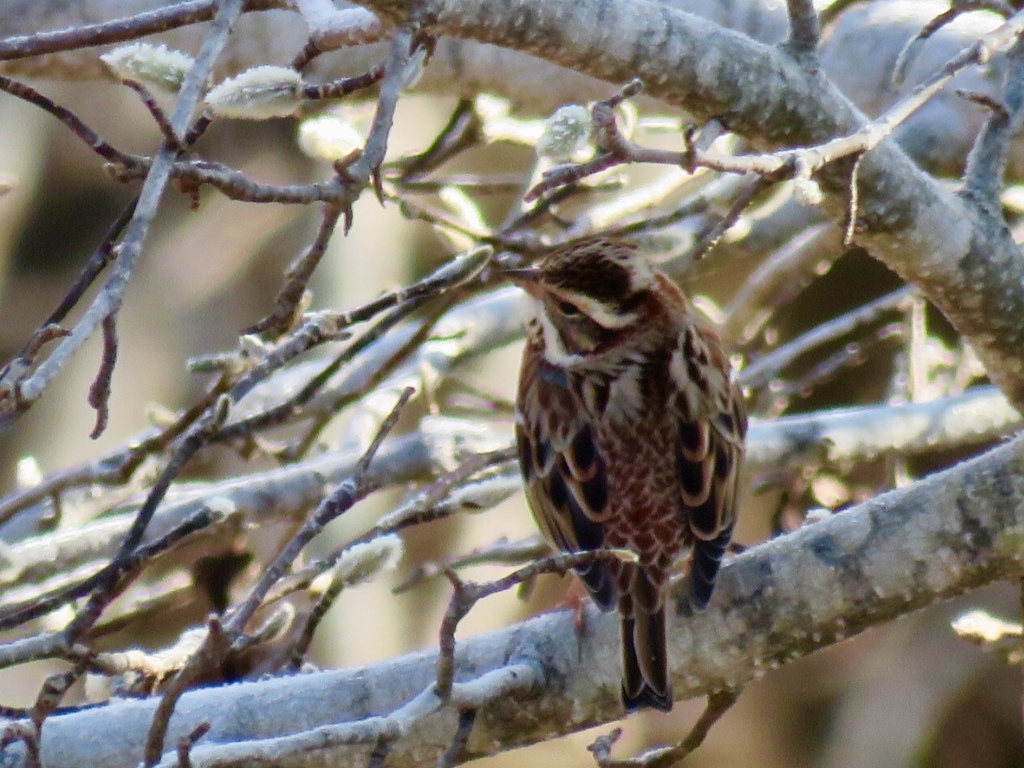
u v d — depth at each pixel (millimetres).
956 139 12797
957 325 9320
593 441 9711
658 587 8492
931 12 12672
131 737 8266
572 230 12680
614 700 8312
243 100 7559
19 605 10984
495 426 14336
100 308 6180
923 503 8250
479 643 8453
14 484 19484
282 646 11148
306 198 6820
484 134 12727
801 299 21406
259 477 12609
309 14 7914
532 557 12188
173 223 20656
